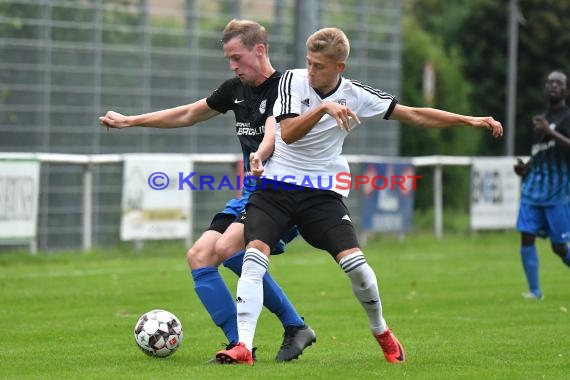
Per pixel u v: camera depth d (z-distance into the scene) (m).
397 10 66.81
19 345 24.86
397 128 67.25
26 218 44.59
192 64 58.34
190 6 58.19
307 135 20.52
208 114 22.70
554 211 35.31
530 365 21.62
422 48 88.00
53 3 52.88
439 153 85.50
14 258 45.72
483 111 98.06
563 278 42.12
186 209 49.47
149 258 48.53
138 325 22.39
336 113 19.33
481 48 97.62
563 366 21.55
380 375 19.89
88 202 47.81
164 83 57.28
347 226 20.64
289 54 61.75
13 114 51.84
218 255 21.52
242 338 20.72
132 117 22.62
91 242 52.66
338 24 63.75
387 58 66.38
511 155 69.69
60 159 45.72
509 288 38.25
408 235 59.75
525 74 95.81
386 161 56.03
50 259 46.53
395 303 33.72
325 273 43.06
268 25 61.00
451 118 20.89
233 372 19.84
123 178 47.56
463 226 67.06
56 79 53.19
